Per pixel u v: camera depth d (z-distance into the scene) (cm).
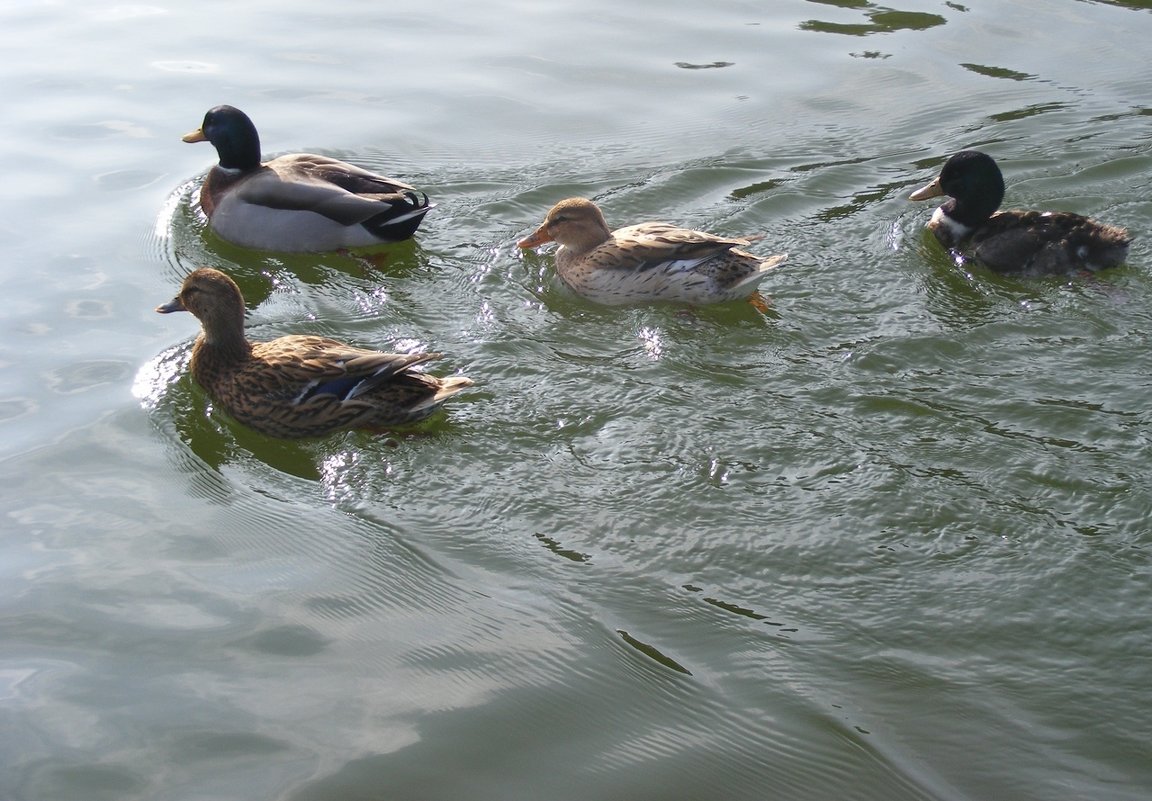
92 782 498
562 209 590
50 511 534
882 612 519
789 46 681
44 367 562
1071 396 553
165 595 521
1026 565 524
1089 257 586
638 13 701
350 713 507
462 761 502
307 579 525
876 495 534
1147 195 611
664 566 525
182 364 565
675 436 546
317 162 609
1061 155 626
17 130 634
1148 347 564
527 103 653
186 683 510
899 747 503
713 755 503
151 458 545
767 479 538
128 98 650
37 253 593
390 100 653
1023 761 501
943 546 527
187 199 614
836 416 550
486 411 552
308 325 574
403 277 591
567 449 545
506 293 586
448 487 539
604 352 567
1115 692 508
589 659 514
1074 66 668
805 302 579
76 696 508
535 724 506
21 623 517
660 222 604
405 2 707
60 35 680
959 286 584
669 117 647
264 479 542
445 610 520
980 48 679
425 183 620
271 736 504
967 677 511
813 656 514
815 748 503
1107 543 527
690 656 514
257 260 597
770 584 523
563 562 527
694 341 569
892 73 666
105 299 581
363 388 549
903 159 629
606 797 498
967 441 544
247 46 677
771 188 618
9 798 496
